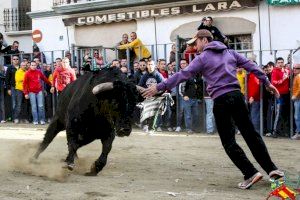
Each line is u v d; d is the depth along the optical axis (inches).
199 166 317.7
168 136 484.7
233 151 251.1
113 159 343.3
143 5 724.0
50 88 627.8
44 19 826.2
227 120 250.7
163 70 530.0
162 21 713.6
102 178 272.1
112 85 248.8
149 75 472.1
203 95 516.7
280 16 621.0
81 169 299.6
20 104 629.0
